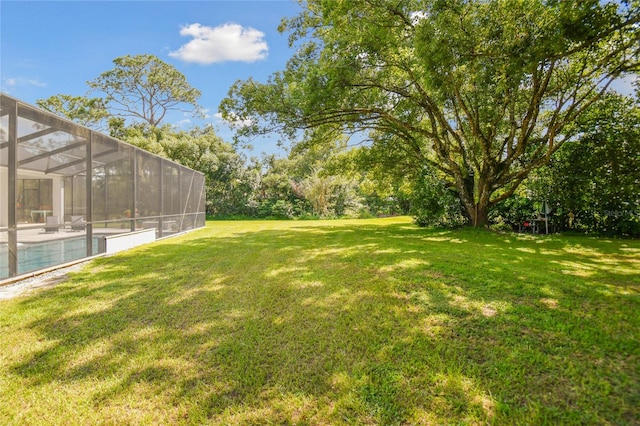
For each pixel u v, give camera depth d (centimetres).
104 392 220
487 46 673
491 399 205
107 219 765
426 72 750
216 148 2641
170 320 345
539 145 1142
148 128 2777
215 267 596
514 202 1269
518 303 372
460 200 1295
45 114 562
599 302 372
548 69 855
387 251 726
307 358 262
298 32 1075
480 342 281
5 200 491
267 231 1305
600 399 202
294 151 1326
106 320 345
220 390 221
